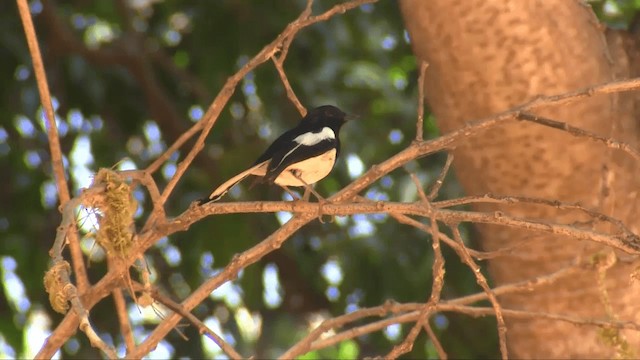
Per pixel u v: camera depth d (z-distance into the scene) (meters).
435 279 6.44
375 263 13.70
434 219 6.23
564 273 8.02
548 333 8.82
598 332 7.54
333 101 14.12
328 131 7.89
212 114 6.81
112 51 14.57
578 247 8.61
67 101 14.45
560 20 8.43
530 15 8.33
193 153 6.77
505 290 8.02
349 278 13.77
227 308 14.66
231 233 12.94
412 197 13.42
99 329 14.42
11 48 13.49
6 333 13.95
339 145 8.30
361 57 14.55
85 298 6.96
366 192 13.86
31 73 13.84
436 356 14.02
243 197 13.20
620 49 8.90
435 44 8.55
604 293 7.59
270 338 15.59
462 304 9.73
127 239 6.08
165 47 15.12
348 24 13.80
